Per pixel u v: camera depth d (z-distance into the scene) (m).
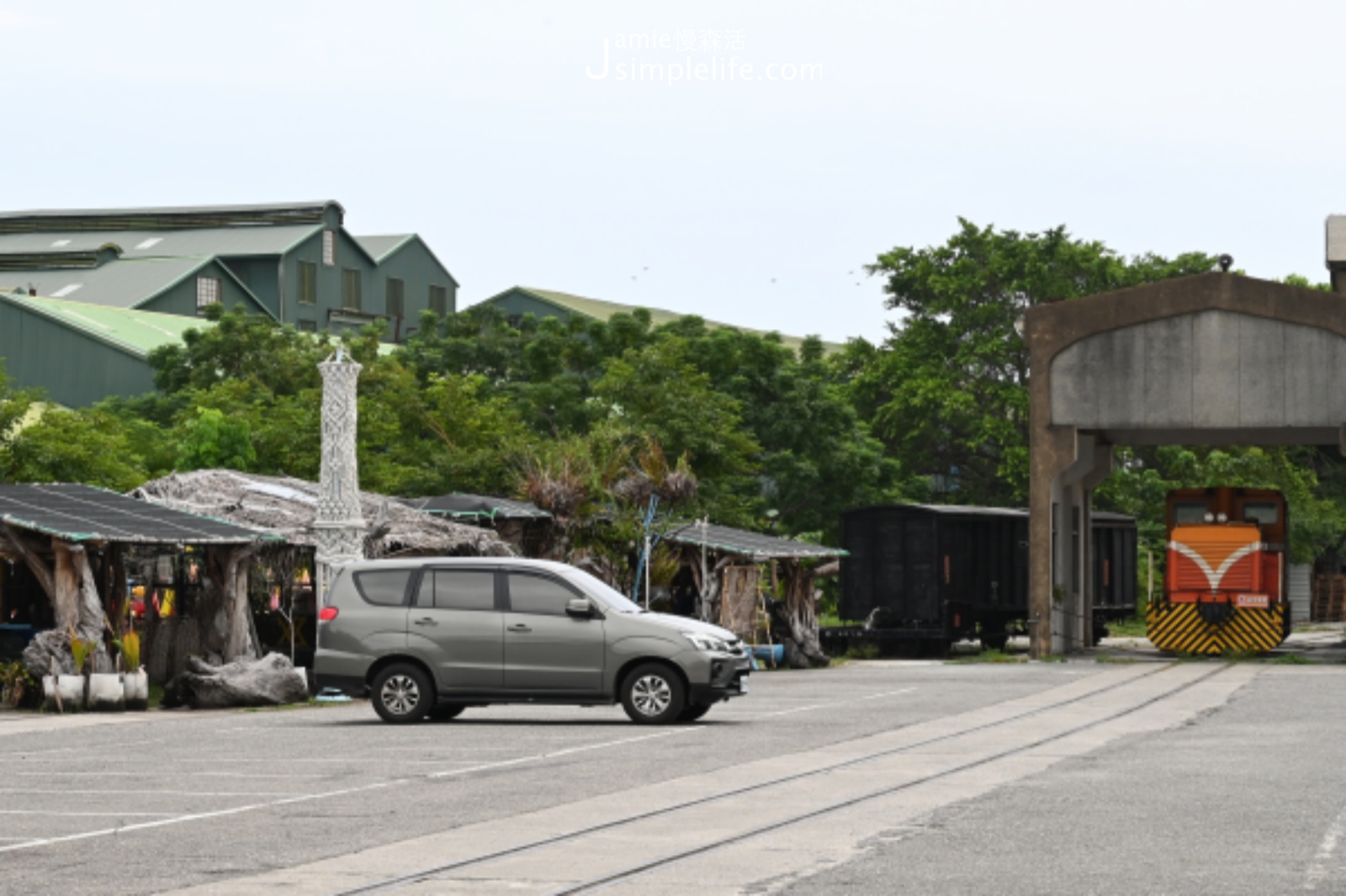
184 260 77.75
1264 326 36.44
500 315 61.25
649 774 15.05
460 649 21.41
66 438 37.72
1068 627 40.66
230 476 32.50
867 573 42.84
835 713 22.41
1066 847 10.63
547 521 35.22
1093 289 67.25
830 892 9.16
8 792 14.20
